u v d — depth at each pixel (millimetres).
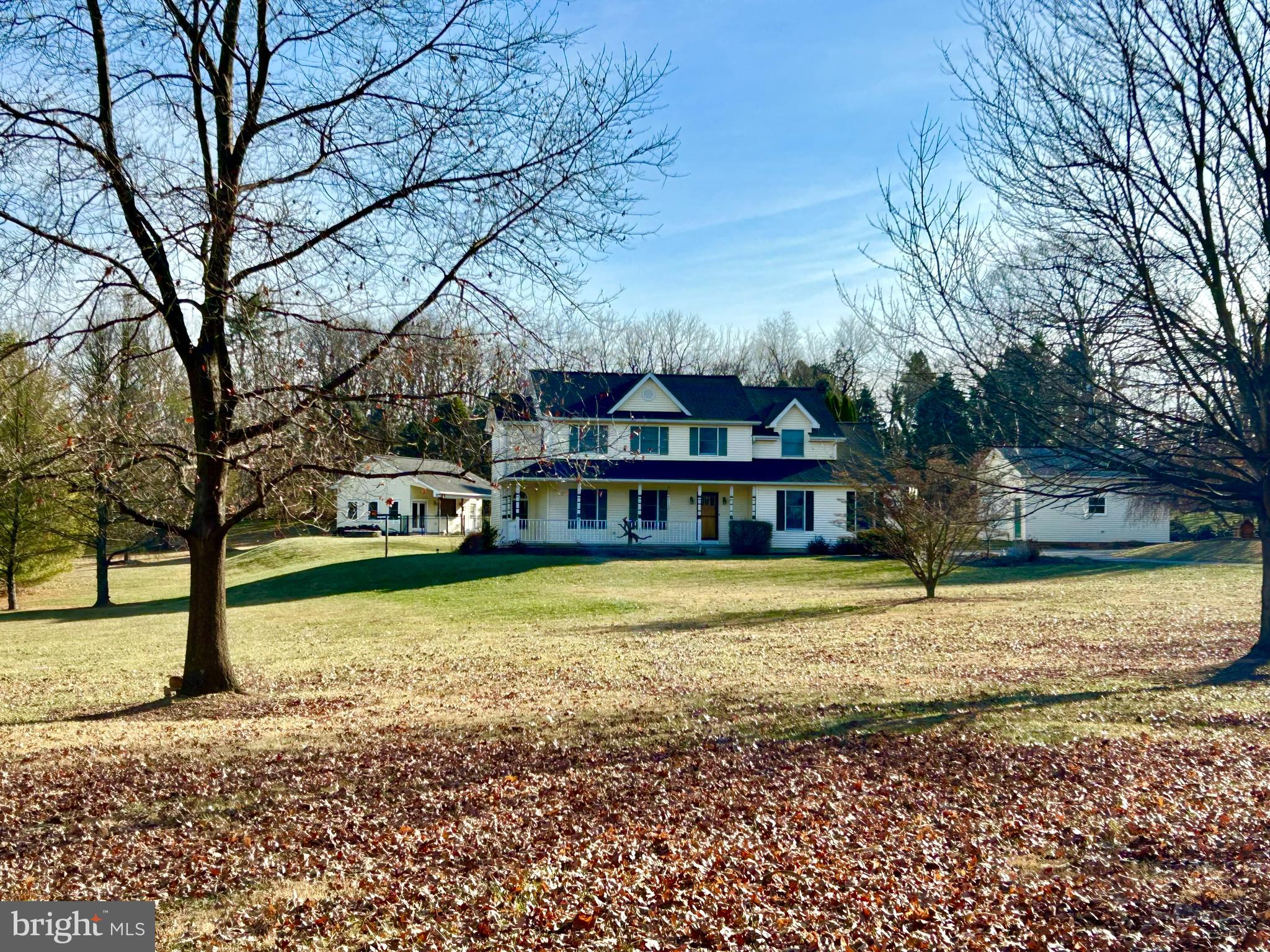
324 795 7918
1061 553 34906
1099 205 9422
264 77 11352
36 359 10922
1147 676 12703
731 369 70500
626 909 5625
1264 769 8125
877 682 12766
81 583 43688
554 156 10664
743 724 10344
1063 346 9508
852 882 6023
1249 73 9016
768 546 37156
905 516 23062
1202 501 11414
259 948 5199
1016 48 9703
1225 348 9414
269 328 10391
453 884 6059
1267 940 5031
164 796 7867
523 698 12477
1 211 10047
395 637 20500
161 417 12961
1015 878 6105
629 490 38375
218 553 12961
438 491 57281
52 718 12211
